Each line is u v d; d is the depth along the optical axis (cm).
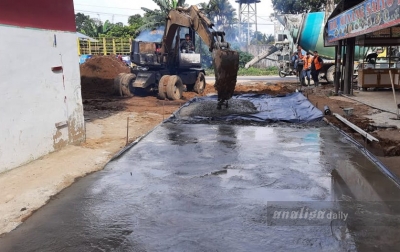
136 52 1559
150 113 1166
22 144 588
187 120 959
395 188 465
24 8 588
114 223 384
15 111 573
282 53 2770
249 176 516
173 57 1567
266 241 337
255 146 687
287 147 675
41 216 407
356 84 1908
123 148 680
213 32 1156
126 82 1553
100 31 4288
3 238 362
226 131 828
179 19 1401
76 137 738
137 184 495
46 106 643
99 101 1428
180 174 531
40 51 627
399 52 1928
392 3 831
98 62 2098
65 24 697
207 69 3762
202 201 432
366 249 322
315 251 319
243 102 1188
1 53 545
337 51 1516
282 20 2522
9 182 512
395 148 650
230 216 390
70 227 379
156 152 650
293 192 455
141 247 335
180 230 363
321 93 1570
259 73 3531
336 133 797
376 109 1096
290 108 1118
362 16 1073
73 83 726
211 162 586
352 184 479
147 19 3475
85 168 572
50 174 540
